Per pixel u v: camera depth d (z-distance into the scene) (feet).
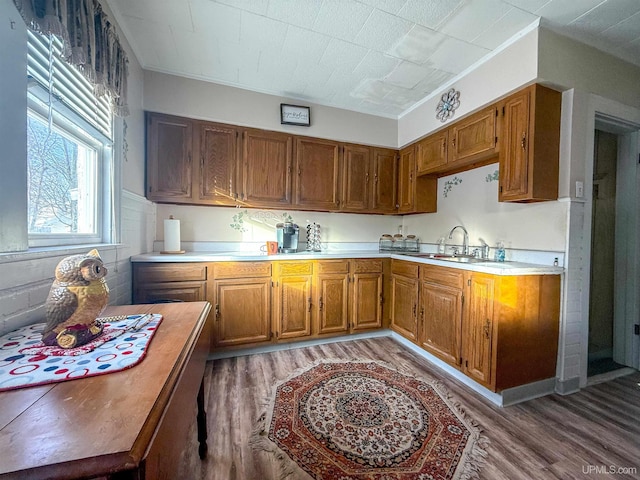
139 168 7.08
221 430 4.68
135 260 6.51
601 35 5.98
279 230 9.09
